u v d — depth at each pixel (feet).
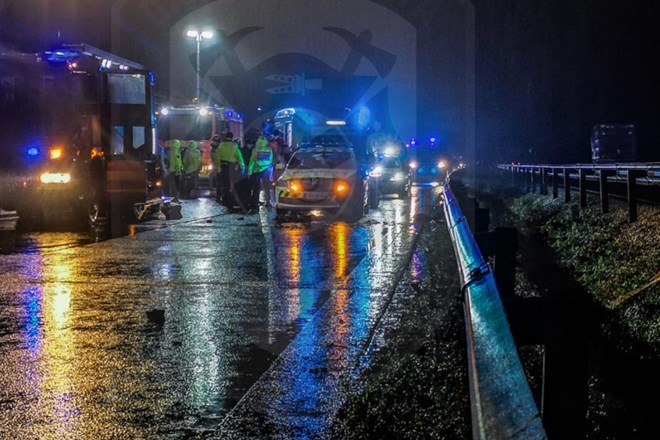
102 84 65.98
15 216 75.82
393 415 19.71
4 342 27.43
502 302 12.44
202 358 25.53
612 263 37.88
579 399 12.05
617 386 21.84
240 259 47.96
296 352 26.32
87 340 27.76
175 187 109.29
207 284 39.22
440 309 32.71
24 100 65.26
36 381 22.93
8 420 19.72
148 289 37.73
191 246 54.24
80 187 65.82
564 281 39.29
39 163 65.21
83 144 65.92
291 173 73.77
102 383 22.77
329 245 55.36
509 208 94.48
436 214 82.02
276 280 40.50
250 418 19.90
